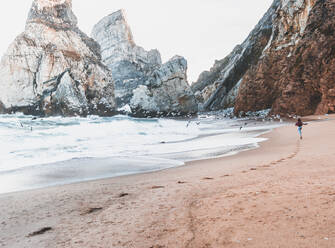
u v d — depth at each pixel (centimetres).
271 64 5194
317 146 1052
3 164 1176
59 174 933
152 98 7700
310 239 235
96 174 916
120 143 2027
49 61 5041
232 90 7875
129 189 601
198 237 277
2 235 350
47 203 516
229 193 457
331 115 3216
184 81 7962
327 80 3400
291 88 3997
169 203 438
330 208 307
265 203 367
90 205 479
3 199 575
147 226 334
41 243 310
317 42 3697
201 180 621
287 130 2228
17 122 3475
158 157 1291
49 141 2047
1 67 5003
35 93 5047
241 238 260
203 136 2545
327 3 3769
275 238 249
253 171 668
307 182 466
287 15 5012
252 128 3181
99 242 296
